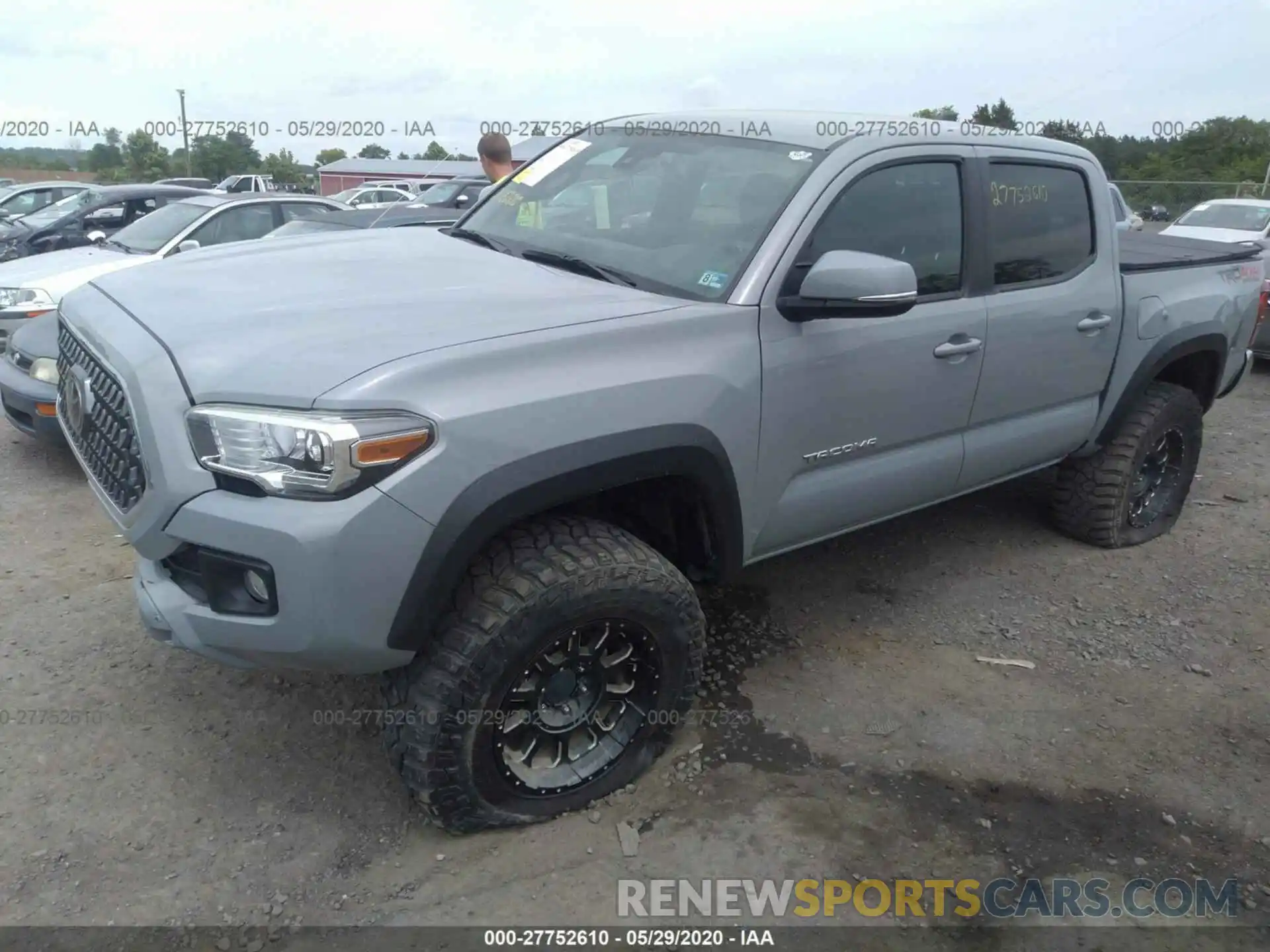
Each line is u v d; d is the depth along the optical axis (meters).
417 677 2.47
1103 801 3.05
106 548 4.34
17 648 3.49
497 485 2.35
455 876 2.61
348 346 2.37
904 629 4.01
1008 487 5.64
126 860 2.59
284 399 2.22
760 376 2.89
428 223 7.93
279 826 2.74
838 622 4.04
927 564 4.61
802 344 3.00
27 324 5.36
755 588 4.29
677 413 2.66
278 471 2.20
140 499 2.40
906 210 3.38
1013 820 2.95
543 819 2.80
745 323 2.87
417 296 2.77
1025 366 3.84
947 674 3.71
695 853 2.74
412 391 2.26
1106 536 4.77
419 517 2.26
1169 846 2.88
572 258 3.25
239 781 2.91
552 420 2.43
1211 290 4.77
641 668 2.88
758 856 2.74
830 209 3.12
